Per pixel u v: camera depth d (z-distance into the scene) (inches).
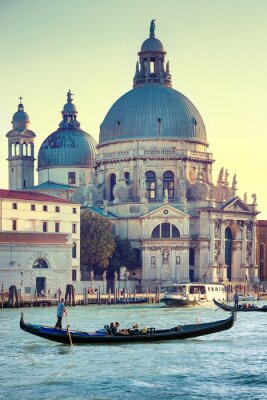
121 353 4343.0
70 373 3833.7
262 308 7332.7
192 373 3833.7
